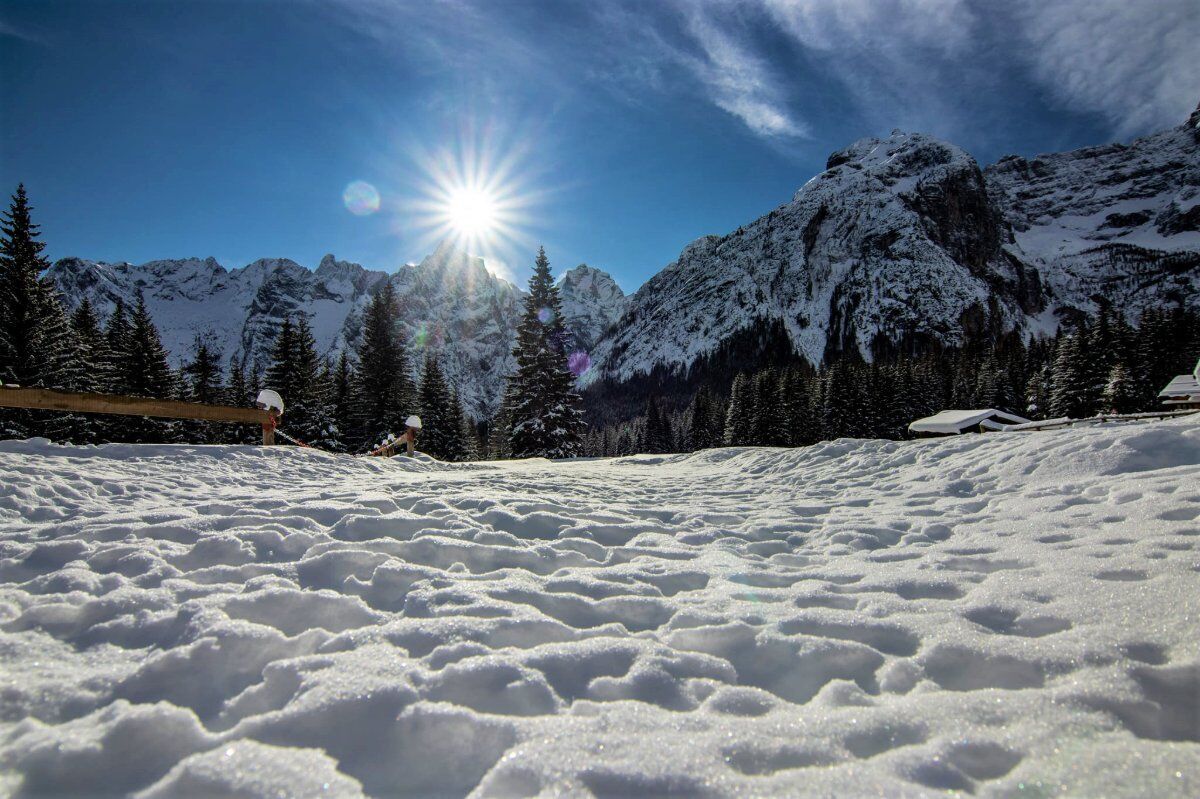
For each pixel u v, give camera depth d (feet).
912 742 5.28
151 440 103.91
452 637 7.39
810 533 14.40
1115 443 17.81
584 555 12.29
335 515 14.01
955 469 20.97
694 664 6.99
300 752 5.13
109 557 10.34
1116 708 5.49
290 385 104.42
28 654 6.88
